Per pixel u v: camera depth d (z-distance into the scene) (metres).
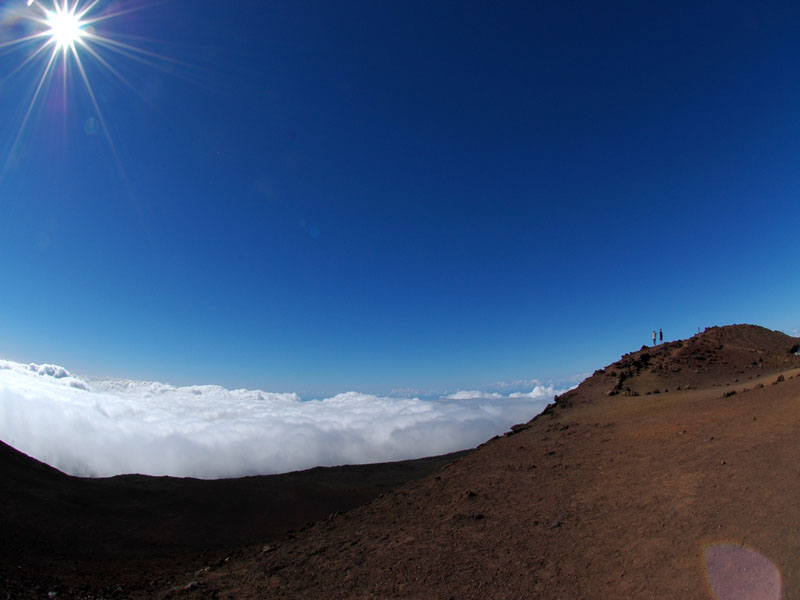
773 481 8.84
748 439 12.09
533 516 10.90
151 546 23.86
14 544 19.36
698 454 12.08
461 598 7.63
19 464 36.03
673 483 10.48
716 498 8.91
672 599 6.23
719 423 14.75
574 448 16.83
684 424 15.97
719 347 33.19
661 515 8.98
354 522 13.98
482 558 9.09
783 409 14.07
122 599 10.75
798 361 27.44
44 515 25.19
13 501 25.88
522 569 8.30
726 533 7.45
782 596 5.48
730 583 6.11
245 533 30.92
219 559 15.69
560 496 11.93
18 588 11.30
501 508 11.98
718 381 25.77
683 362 30.89
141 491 40.72
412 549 10.28
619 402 23.92
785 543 6.55
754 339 34.00
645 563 7.39
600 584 7.19
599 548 8.40
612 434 17.52
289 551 12.21
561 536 9.38
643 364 32.06
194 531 29.48
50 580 13.02
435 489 15.48
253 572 10.85
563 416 23.58
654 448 14.05
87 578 14.11
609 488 11.55
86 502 31.73
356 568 9.78
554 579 7.69
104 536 24.27
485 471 16.20
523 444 19.38
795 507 7.52
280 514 40.97
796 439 10.91
